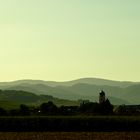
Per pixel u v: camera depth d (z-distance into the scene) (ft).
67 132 323.57
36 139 271.28
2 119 340.80
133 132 318.86
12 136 290.35
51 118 342.03
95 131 332.80
